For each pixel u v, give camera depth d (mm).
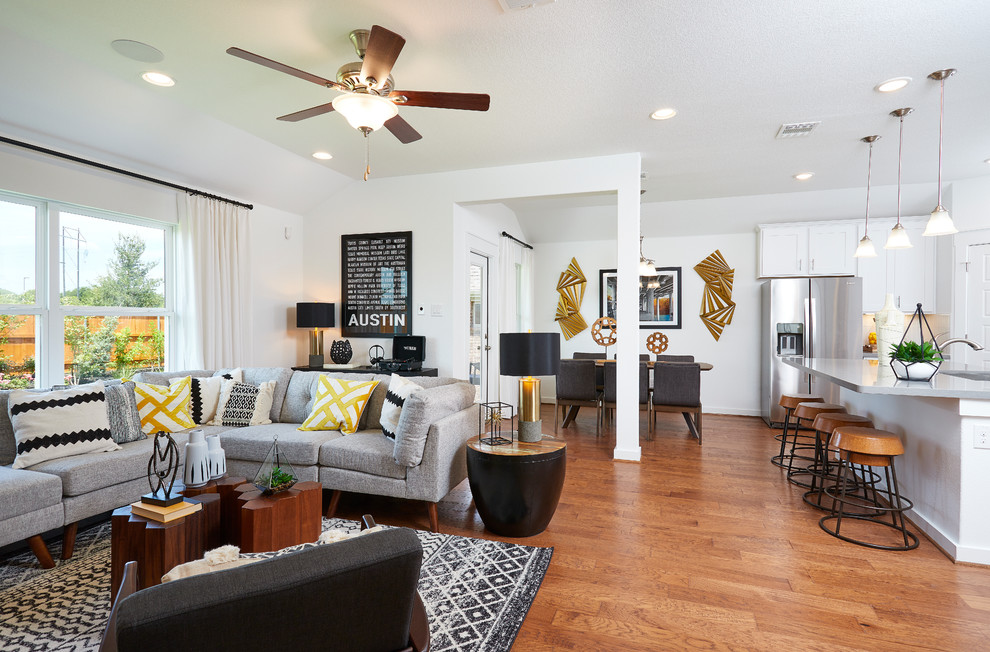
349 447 2994
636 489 3590
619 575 2367
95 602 2111
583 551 2613
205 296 4262
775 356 5852
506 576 2346
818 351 5766
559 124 3635
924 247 5672
